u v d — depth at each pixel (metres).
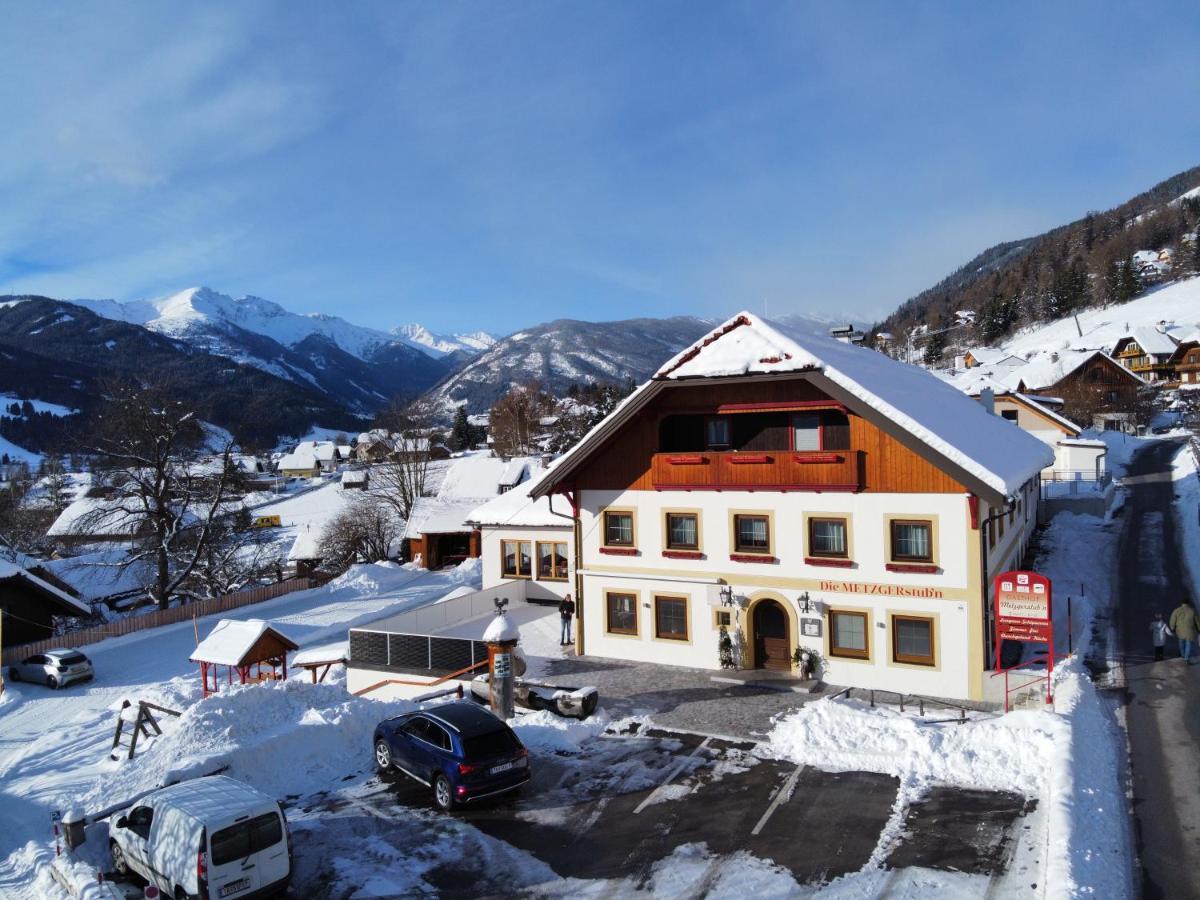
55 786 21.89
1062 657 24.80
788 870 14.25
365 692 29.67
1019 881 13.45
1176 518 44.06
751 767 18.77
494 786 17.17
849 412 24.31
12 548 69.75
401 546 69.44
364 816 17.09
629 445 28.20
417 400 139.75
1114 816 15.16
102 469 52.00
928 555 23.34
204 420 60.53
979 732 18.75
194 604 50.47
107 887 13.66
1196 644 25.14
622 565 28.41
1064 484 51.31
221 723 21.23
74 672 38.12
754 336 25.38
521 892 13.96
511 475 70.56
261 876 13.47
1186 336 124.88
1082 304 178.62
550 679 26.31
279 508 100.12
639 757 19.72
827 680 24.66
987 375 102.00
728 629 26.39
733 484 25.78
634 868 14.58
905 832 15.35
